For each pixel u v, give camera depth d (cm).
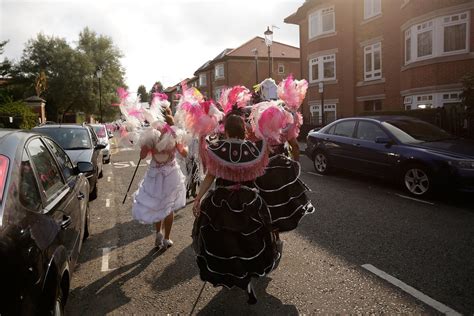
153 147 426
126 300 339
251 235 290
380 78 1827
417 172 689
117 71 4588
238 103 343
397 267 387
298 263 405
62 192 335
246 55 4338
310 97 2292
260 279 370
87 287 365
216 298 339
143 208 422
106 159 1341
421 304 314
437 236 475
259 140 313
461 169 621
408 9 1523
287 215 351
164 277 385
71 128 910
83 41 4572
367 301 322
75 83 4134
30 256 204
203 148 310
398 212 589
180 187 442
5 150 252
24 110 1922
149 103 434
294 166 371
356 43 1997
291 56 4472
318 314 305
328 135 927
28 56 4225
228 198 295
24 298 191
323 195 714
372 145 791
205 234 294
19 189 235
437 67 1387
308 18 2278
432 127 810
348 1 2020
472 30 1305
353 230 505
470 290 335
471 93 1077
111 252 457
